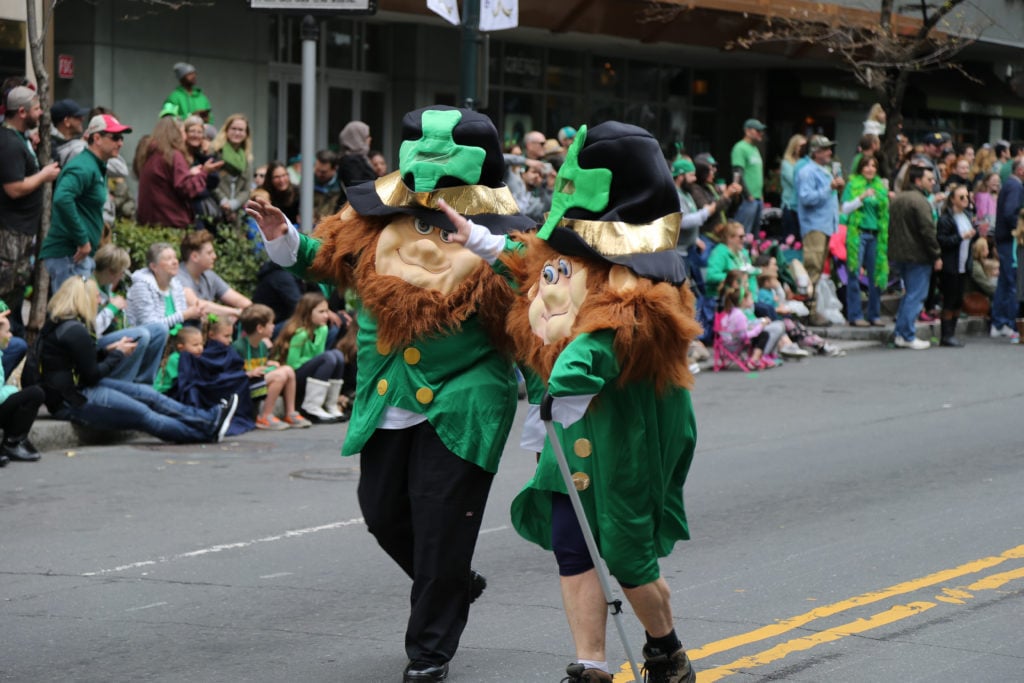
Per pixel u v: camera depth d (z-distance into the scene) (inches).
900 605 832.9
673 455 630.5
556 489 622.2
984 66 3590.1
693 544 985.5
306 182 1569.9
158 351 1355.8
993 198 2509.8
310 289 1658.5
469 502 693.3
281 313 1595.7
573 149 627.5
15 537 984.9
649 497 618.8
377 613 817.5
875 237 2225.6
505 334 701.3
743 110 3326.8
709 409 1590.8
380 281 697.0
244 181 1835.6
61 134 1579.7
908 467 1264.8
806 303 2225.6
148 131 2143.2
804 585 877.2
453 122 703.1
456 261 693.3
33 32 1384.1
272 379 1449.3
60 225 1368.1
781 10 2701.8
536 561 944.3
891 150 2517.2
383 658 732.7
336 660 729.6
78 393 1306.6
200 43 2198.6
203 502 1106.7
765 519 1061.8
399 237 701.3
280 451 1332.4
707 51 2952.8
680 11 2583.7
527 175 1855.3
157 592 856.9
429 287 692.7
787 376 1850.4
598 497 611.5
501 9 1459.2
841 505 1109.7
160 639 762.8
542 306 629.9
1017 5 3282.5
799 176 2162.9
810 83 3294.8
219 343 1406.3
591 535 602.9
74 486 1153.4
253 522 1043.3
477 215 701.3
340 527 1032.2
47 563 919.0
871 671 713.0
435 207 696.4
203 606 828.6
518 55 2822.3
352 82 2532.0
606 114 3053.6
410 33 2566.4
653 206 619.8
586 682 616.4
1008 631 783.1
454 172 695.1
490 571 917.2
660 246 617.9
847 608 826.2
